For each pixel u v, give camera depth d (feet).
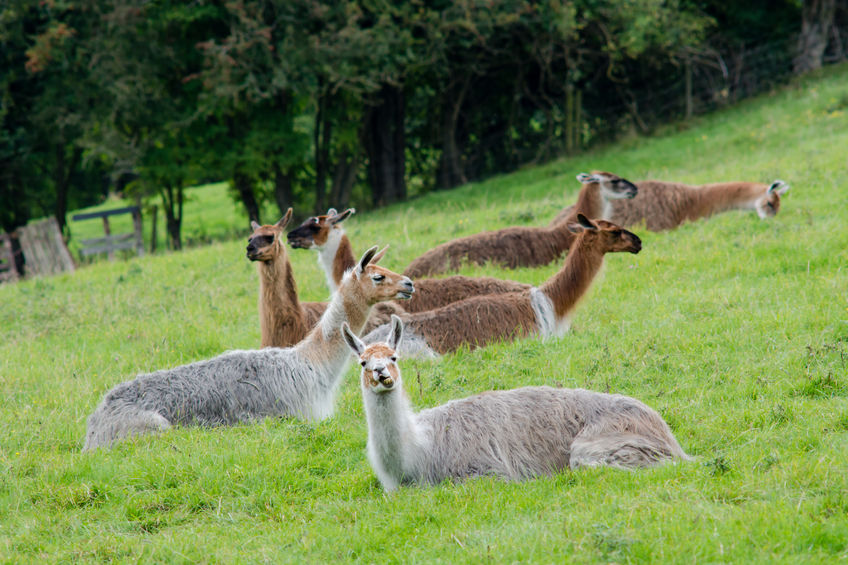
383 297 65.57
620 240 81.05
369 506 48.49
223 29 224.53
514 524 43.27
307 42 203.72
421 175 297.33
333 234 97.40
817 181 135.03
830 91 227.61
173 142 229.66
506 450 51.98
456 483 50.67
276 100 235.40
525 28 248.73
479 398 54.95
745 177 149.28
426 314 81.76
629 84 288.10
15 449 63.82
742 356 68.28
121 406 64.54
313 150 280.31
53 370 86.74
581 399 54.39
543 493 47.57
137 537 47.57
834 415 53.78
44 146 236.63
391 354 49.32
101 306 113.80
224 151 227.81
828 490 42.70
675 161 204.44
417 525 45.37
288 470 54.65
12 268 204.95
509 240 111.34
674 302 85.46
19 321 111.24
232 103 221.66
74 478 56.29
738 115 240.12
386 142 258.78
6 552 46.24
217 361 68.03
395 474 50.83
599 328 81.20
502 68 275.59
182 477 54.75
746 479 45.27
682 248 107.34
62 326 105.81
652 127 267.80
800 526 39.19
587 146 272.10
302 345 68.59
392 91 258.78
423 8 225.97
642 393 63.57
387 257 122.83
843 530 38.47
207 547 45.27
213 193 417.49
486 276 96.63
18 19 213.66
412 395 67.05
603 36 253.44
